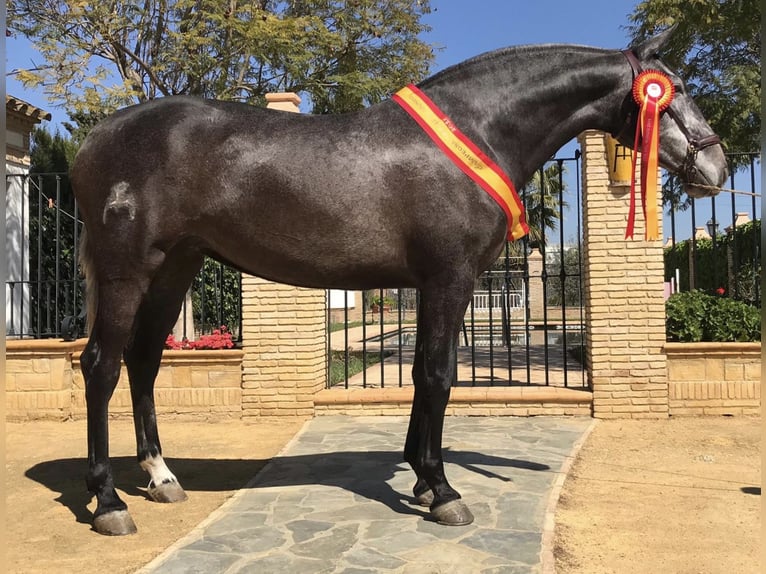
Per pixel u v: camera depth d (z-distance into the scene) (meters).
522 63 3.67
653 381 6.62
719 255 12.72
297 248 3.50
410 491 4.27
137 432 4.30
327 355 7.58
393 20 12.38
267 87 11.60
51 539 3.60
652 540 3.56
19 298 10.73
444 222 3.39
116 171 3.51
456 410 6.86
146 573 3.06
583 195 6.89
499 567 3.07
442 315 3.44
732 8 10.64
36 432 6.61
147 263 3.55
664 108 3.55
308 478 4.63
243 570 3.07
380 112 3.63
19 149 11.20
